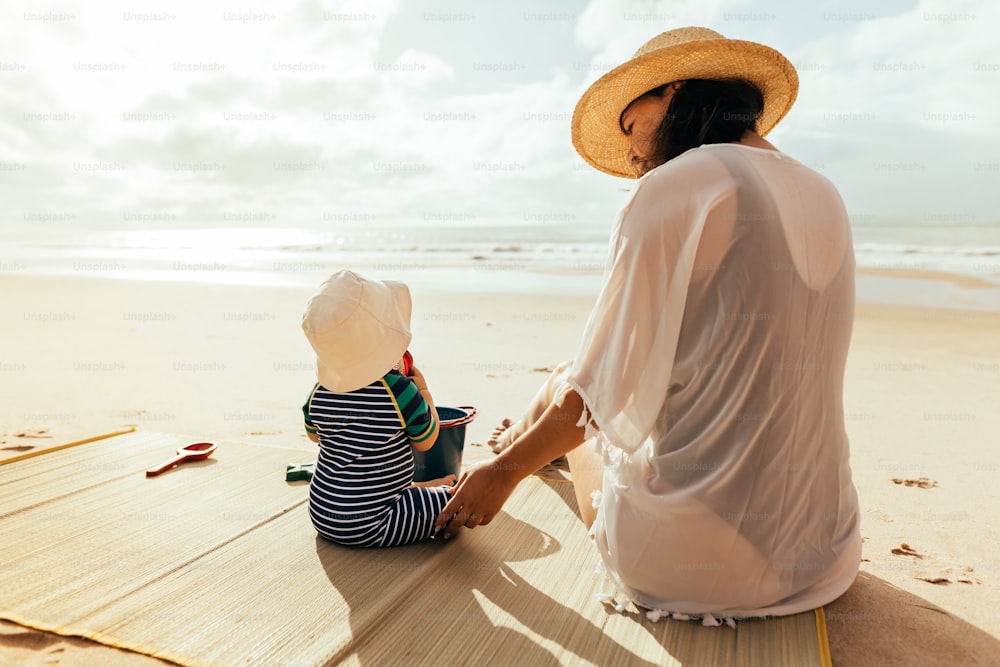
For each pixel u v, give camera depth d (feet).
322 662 5.57
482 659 5.68
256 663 5.53
